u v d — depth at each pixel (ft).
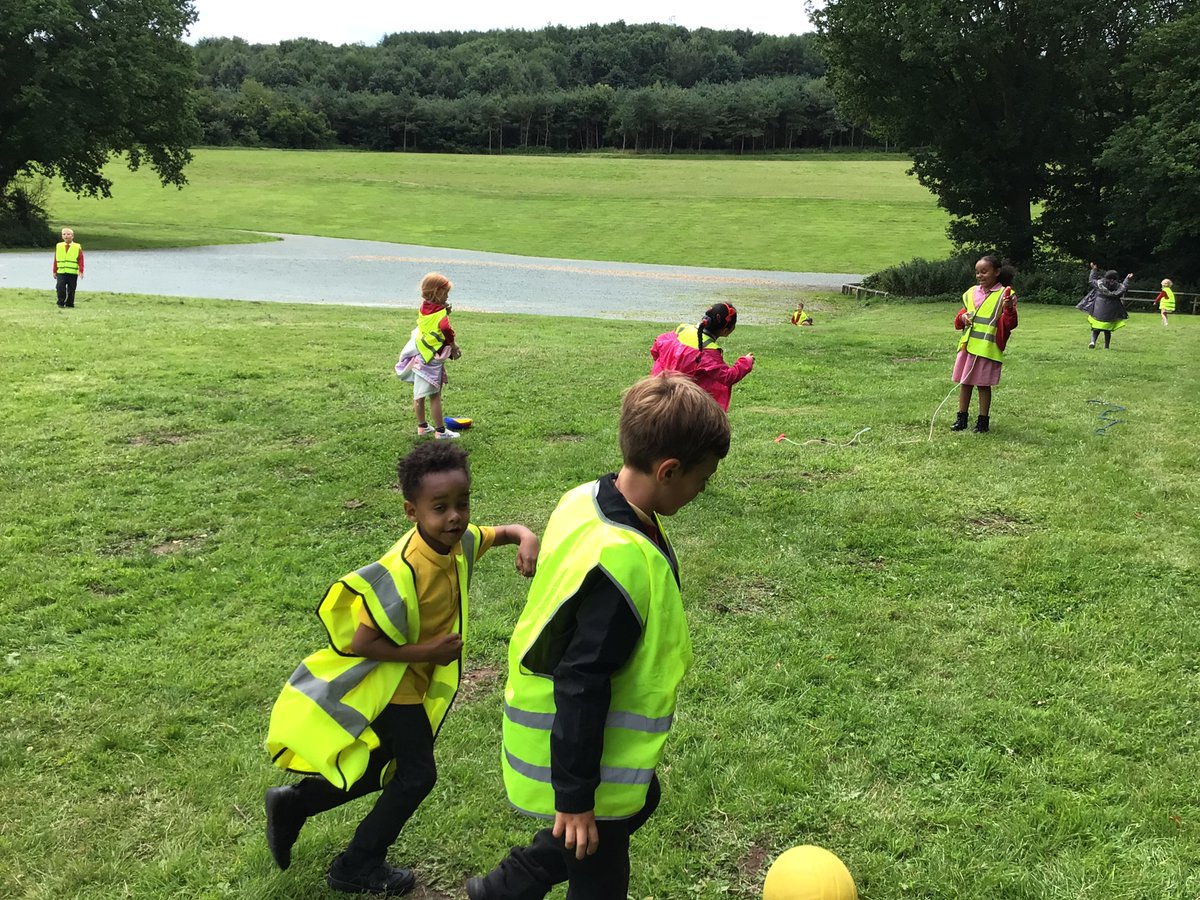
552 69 569.23
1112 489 23.02
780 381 38.96
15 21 127.75
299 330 49.80
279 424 29.32
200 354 40.96
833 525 20.56
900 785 11.26
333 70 520.83
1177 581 17.37
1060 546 19.04
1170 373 41.55
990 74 115.44
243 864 9.89
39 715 12.80
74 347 41.22
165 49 148.25
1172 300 73.61
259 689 13.60
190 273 97.81
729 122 447.42
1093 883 9.52
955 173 120.06
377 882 9.41
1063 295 104.27
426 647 8.76
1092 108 116.47
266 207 212.43
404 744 8.98
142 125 149.48
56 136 134.41
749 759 11.75
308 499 22.36
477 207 222.48
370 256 135.85
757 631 15.46
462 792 11.14
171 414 30.27
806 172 318.65
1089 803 10.84
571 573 6.58
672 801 10.89
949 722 12.60
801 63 571.69
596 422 30.30
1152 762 11.69
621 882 7.18
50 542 19.36
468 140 468.75
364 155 349.61
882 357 47.06
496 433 28.81
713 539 19.65
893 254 166.30
